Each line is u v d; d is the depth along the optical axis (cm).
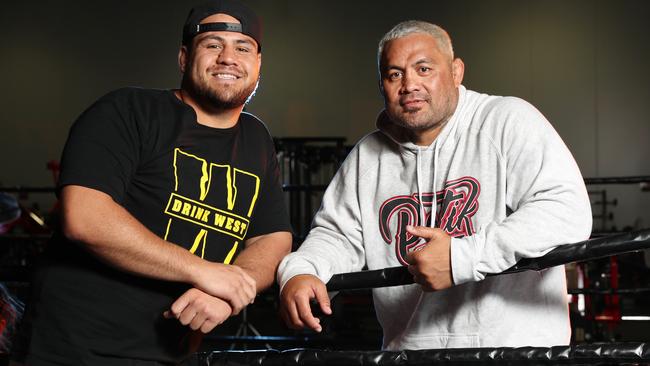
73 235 146
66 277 155
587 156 1047
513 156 160
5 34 1169
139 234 148
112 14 1162
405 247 173
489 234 142
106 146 153
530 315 161
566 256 136
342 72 1120
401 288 174
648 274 600
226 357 125
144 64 1153
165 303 160
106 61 1158
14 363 155
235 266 156
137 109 159
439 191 171
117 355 155
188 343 167
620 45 1048
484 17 1089
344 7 1127
